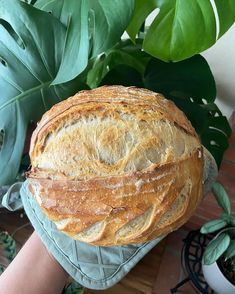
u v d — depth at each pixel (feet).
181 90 1.45
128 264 1.11
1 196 1.43
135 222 0.93
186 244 1.64
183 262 1.64
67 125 0.99
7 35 1.20
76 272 1.11
